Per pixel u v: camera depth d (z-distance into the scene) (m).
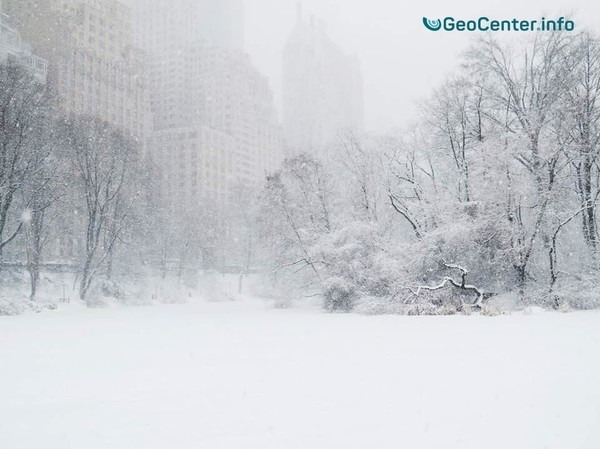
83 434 5.67
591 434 5.39
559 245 31.33
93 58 118.56
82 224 55.12
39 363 10.68
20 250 50.28
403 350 11.46
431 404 6.64
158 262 67.62
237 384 8.11
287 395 7.29
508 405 6.52
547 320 19.03
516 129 31.61
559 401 6.65
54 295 45.59
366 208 34.16
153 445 5.27
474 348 11.47
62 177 44.16
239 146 165.50
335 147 36.41
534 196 29.22
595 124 29.86
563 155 30.12
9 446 5.31
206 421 6.08
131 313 33.16
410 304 26.12
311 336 15.19
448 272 28.72
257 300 60.03
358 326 18.56
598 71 30.23
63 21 112.19
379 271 29.62
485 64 31.91
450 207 30.09
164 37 192.38
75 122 48.50
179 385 8.15
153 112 180.25
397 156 34.00
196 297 63.00
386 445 5.13
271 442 5.28
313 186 35.81
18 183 36.41
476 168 29.23
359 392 7.38
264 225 35.75
